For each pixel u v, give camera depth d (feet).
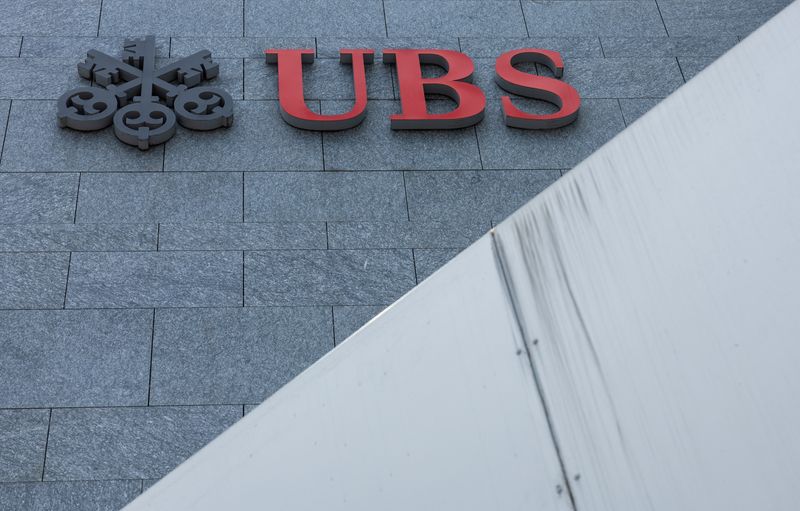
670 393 3.29
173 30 30.55
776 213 3.28
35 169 26.76
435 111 29.66
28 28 29.96
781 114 3.46
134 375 23.58
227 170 27.35
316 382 4.74
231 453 4.89
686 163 3.67
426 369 4.28
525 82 29.89
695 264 3.43
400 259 26.12
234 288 25.14
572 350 3.73
